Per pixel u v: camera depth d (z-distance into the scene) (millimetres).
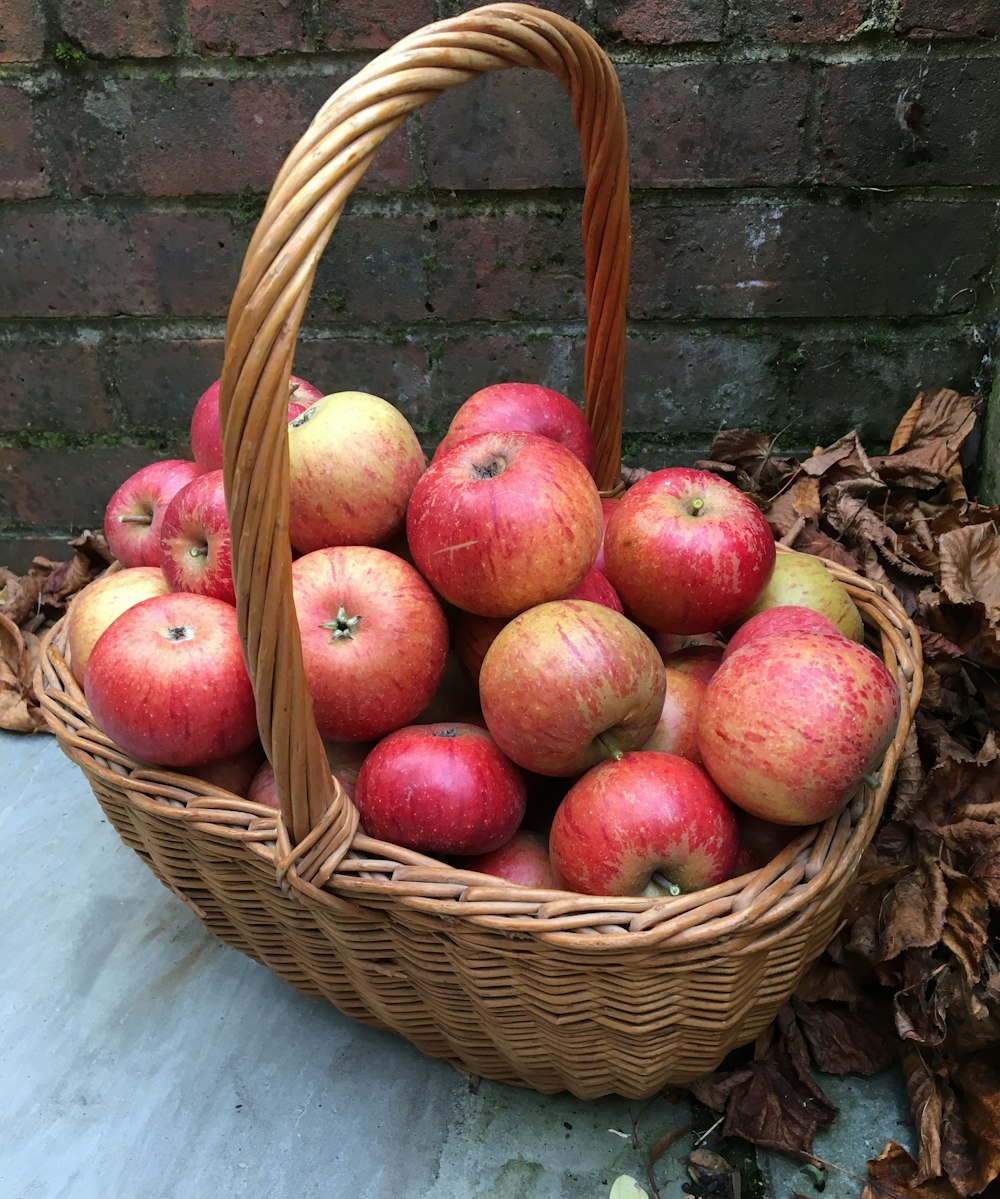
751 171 1241
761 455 1383
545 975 675
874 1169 792
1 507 1590
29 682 1384
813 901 675
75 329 1422
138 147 1277
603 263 901
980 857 860
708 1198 802
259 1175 841
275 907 777
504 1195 816
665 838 680
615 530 870
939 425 1363
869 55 1168
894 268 1296
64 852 1190
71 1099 908
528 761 742
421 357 1407
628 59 1190
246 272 541
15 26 1203
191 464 1052
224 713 764
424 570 802
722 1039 740
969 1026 810
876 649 1018
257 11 1183
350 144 552
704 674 889
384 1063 931
